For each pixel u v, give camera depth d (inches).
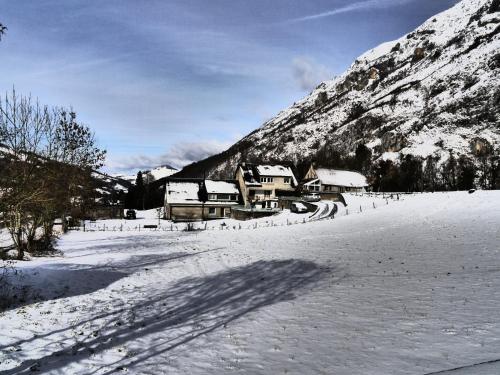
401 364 372.5
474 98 6092.5
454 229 1268.5
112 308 677.3
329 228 1738.4
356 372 371.9
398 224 1563.7
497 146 4650.6
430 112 6520.7
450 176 4264.3
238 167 3462.1
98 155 1673.2
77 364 448.1
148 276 951.0
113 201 4874.5
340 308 602.5
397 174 4475.9
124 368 436.1
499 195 1742.1
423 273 764.0
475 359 352.5
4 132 797.9
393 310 553.6
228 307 679.1
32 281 808.3
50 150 1078.4
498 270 703.1
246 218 2770.7
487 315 471.5
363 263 944.3
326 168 4133.9
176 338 532.1
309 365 407.5
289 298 703.7
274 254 1192.8
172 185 3139.8
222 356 461.4
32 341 516.1
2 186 723.4
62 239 1800.0
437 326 460.8
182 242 1641.2
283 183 3410.4
